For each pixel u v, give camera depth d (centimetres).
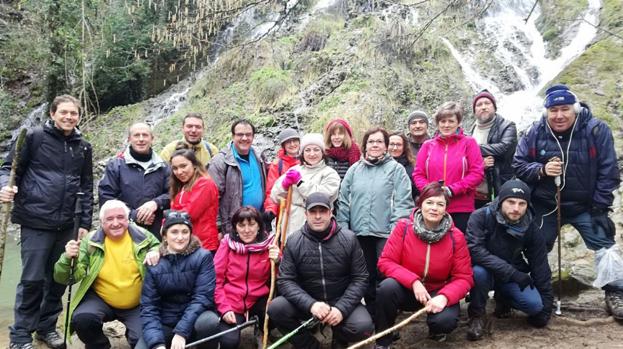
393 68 1175
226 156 538
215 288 449
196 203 484
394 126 1092
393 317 445
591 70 1019
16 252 974
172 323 440
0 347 521
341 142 535
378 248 485
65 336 444
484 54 1230
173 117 1372
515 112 1098
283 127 1132
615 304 478
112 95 1631
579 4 1223
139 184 499
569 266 634
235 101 1270
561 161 476
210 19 685
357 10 1340
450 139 508
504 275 449
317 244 438
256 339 486
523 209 443
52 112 466
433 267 439
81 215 479
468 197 504
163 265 433
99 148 1405
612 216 735
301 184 489
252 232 465
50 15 1491
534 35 1256
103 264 445
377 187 487
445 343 458
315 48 1308
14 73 1639
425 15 1266
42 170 461
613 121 924
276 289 466
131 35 1536
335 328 438
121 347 498
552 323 481
